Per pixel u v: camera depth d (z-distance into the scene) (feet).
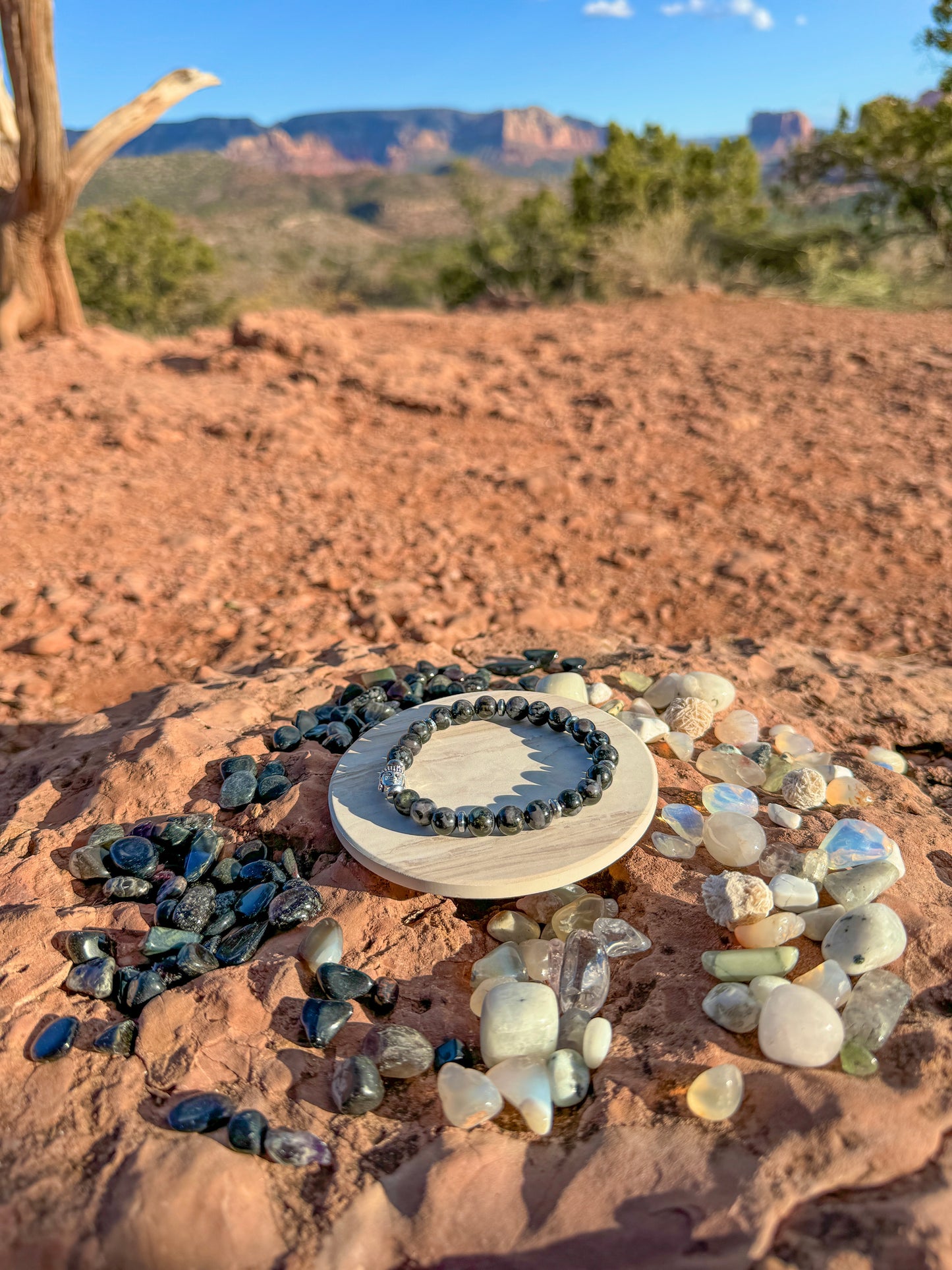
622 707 1.08
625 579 1.59
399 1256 0.54
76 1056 0.66
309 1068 0.66
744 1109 0.61
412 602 1.47
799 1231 0.53
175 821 0.87
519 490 1.96
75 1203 0.56
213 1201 0.56
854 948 0.70
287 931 0.78
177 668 1.31
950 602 1.47
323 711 1.07
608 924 0.77
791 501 1.88
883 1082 0.62
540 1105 0.62
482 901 0.84
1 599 1.46
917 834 0.88
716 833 0.83
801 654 1.29
